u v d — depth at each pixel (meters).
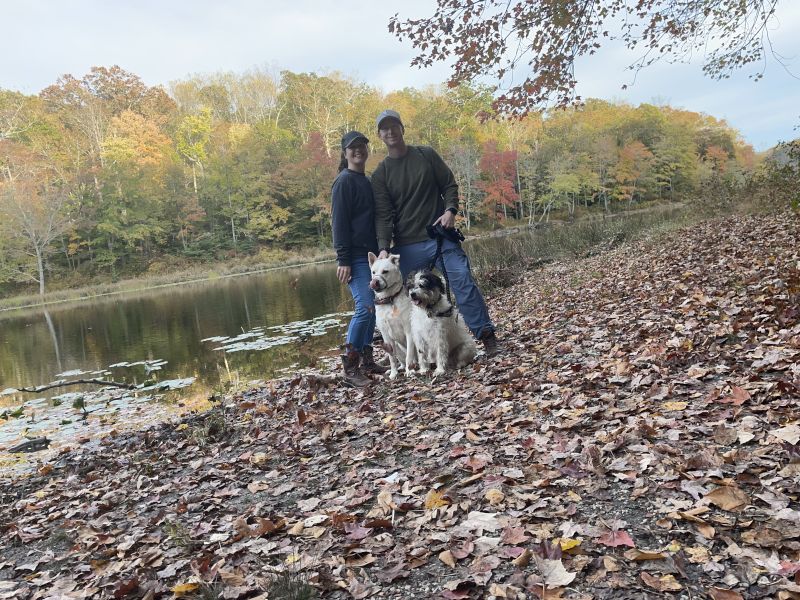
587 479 2.31
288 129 64.00
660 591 1.54
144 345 11.91
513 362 4.84
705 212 15.66
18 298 36.41
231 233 51.44
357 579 1.88
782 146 11.28
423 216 5.08
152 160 51.94
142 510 3.06
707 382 3.26
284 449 3.68
